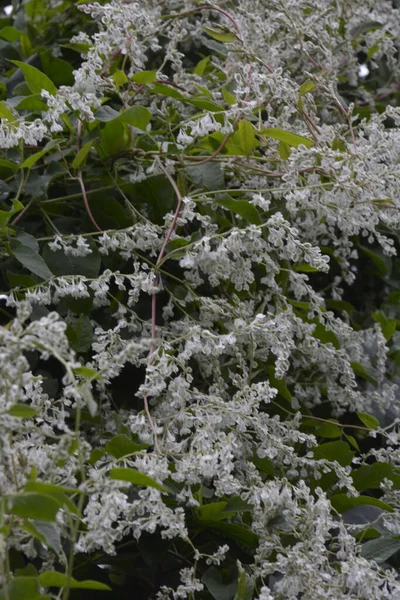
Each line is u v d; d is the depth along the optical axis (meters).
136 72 2.66
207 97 2.67
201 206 2.64
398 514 2.41
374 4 3.03
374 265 3.10
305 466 2.52
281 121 2.60
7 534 2.14
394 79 3.44
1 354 2.11
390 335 2.84
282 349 2.43
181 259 2.47
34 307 2.52
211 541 2.42
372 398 2.71
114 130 2.55
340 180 2.46
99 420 2.49
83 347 2.49
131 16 2.54
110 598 2.44
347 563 2.27
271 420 2.47
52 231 2.62
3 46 2.93
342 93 3.29
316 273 3.06
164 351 2.38
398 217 2.53
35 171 2.62
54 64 2.82
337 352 2.59
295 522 2.33
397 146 2.53
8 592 2.12
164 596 2.31
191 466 2.27
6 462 2.14
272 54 2.72
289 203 2.48
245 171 2.58
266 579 2.40
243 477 2.41
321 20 2.79
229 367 2.59
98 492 2.20
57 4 3.25
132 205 2.64
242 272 2.49
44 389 2.47
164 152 2.57
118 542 2.43
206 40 2.90
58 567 2.37
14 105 2.53
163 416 2.43
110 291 2.64
